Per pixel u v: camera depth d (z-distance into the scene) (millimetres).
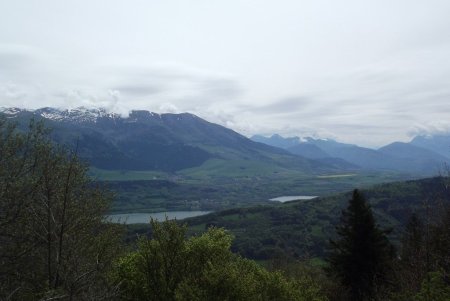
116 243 28359
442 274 19344
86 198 24375
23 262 20281
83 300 15492
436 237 26375
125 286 26859
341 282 44438
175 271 26703
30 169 19797
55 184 19344
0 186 18422
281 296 27703
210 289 23688
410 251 36125
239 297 23609
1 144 19328
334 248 46844
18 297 18906
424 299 17828
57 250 19641
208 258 27094
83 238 22453
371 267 43219
